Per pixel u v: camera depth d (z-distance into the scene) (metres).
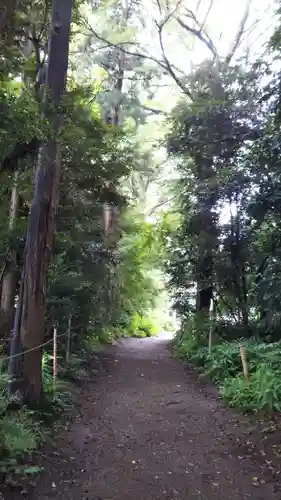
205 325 12.55
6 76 5.25
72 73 10.81
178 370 11.70
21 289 6.71
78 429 6.60
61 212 9.49
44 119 4.82
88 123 7.88
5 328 8.91
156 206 17.61
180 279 13.48
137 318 22.08
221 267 11.45
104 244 11.74
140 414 7.61
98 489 4.66
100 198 10.59
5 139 4.48
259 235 9.62
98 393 9.06
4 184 6.39
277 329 10.34
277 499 4.47
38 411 6.40
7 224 8.03
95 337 14.20
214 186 9.86
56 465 5.16
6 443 4.89
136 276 19.56
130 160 10.13
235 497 4.53
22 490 4.40
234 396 7.91
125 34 13.93
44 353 8.82
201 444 6.09
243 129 8.64
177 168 13.09
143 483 4.85
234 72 9.06
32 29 6.77
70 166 8.88
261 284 8.18
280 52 7.70
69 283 9.10
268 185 7.20
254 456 5.55
